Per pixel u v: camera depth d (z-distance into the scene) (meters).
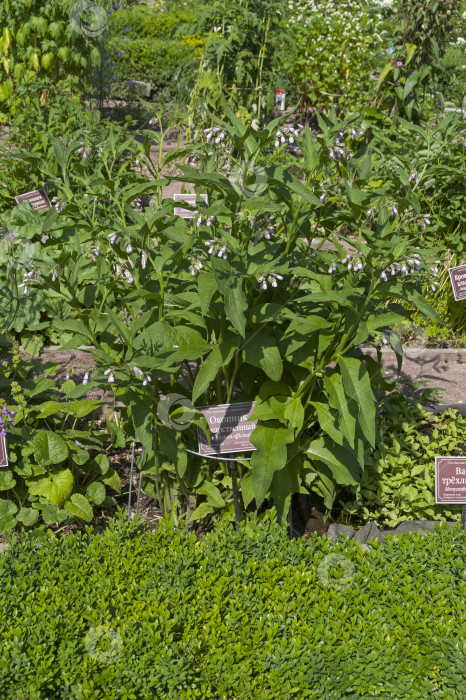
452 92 12.02
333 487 3.93
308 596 2.99
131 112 13.09
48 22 9.98
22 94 8.52
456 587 3.08
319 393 3.83
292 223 3.59
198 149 4.20
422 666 2.68
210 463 4.02
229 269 3.10
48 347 6.20
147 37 18.11
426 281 4.03
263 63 9.84
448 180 6.60
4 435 3.70
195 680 2.67
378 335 3.49
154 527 4.12
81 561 3.17
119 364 3.17
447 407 5.43
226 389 3.84
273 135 3.46
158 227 3.73
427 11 8.09
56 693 2.59
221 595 2.94
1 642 2.67
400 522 4.18
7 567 3.13
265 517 3.58
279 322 3.50
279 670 2.61
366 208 3.77
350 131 3.79
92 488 4.08
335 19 12.40
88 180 4.49
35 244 6.24
